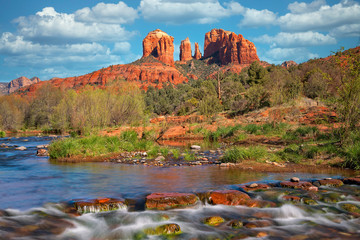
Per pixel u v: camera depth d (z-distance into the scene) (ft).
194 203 18.65
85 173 29.63
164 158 40.27
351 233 14.39
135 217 16.16
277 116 72.79
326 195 20.12
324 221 16.03
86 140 48.11
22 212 16.85
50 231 14.34
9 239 13.23
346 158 32.48
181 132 77.10
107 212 17.04
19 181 25.44
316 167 32.07
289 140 53.31
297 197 19.34
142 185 23.66
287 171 29.91
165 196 18.69
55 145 44.19
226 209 17.93
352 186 23.04
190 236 13.97
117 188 22.58
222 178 26.58
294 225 15.46
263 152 38.14
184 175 28.27
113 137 50.98
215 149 51.39
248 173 29.14
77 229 14.66
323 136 49.08
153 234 14.16
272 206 18.20
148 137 69.41
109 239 13.66
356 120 35.63
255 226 15.10
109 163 37.45
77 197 19.80
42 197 19.86
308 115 70.38
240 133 65.98
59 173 29.63
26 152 50.39
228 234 14.19
